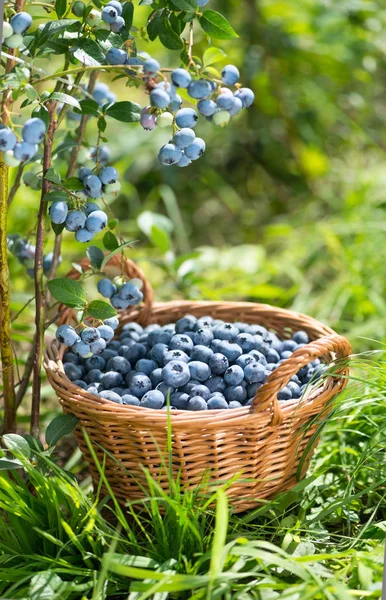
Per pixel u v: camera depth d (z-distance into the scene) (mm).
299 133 1917
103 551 1025
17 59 985
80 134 1116
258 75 1771
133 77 1037
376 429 1148
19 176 1119
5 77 979
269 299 1474
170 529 1009
